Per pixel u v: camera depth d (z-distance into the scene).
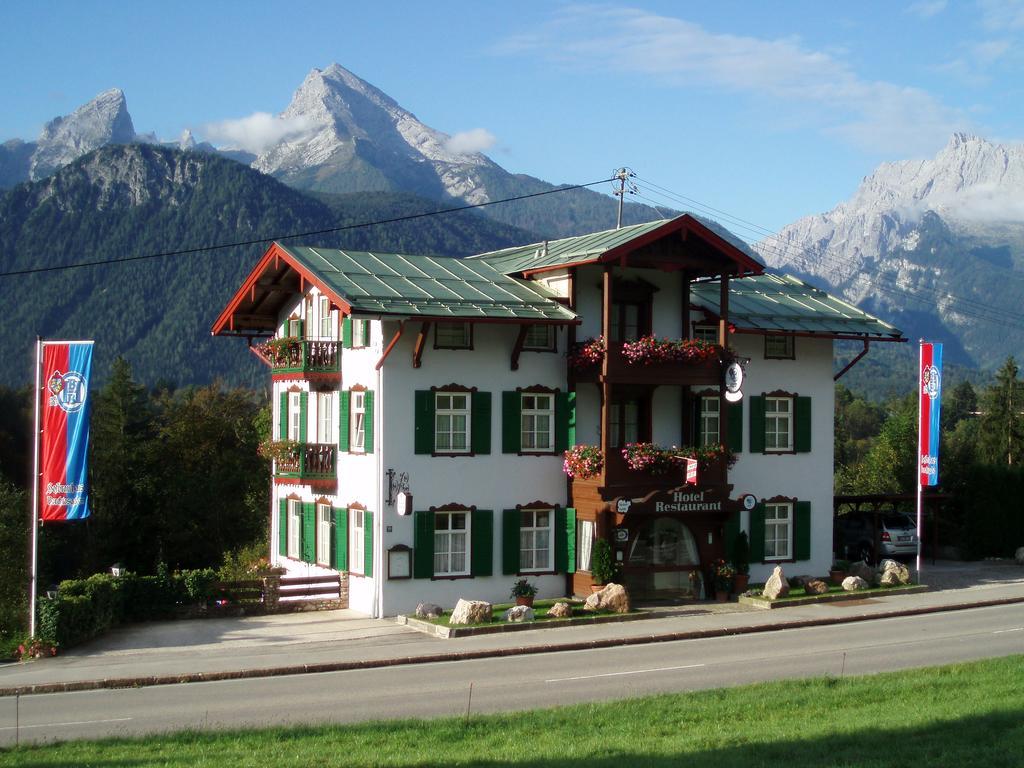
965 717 16.02
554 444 33.94
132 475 53.59
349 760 14.27
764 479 37.06
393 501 31.66
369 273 33.41
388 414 31.69
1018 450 76.44
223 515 52.22
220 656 25.70
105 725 18.25
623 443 35.00
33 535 26.84
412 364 32.03
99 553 50.94
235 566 43.56
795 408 37.81
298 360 34.91
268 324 39.56
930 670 20.69
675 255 33.47
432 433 32.22
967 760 13.58
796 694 18.59
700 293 37.66
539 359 33.81
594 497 32.81
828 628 29.42
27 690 22.08
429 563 32.03
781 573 34.09
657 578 34.41
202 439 55.50
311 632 29.12
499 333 33.25
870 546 42.69
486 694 20.44
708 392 35.94
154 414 86.75
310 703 19.97
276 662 24.66
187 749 15.40
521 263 36.38
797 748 14.45
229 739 16.02
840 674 21.52
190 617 31.45
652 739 15.46
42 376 26.94
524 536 33.72
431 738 15.81
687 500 33.06
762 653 24.92
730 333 36.44
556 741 15.41
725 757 14.01
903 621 30.50
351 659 24.92
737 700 18.17
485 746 15.20
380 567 31.47
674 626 29.19
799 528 37.56
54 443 26.73
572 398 33.94
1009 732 14.95
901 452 54.94
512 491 33.28
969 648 24.98
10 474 68.56
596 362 32.97
